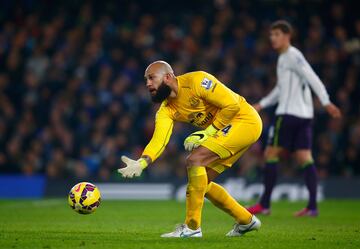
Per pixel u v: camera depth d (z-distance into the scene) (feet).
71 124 208.03
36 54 232.32
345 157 202.49
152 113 214.28
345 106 215.92
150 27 244.01
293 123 123.24
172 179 185.06
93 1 253.65
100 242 75.10
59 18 244.83
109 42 236.63
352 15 252.21
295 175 200.85
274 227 99.45
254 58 230.48
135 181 184.24
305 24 249.75
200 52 233.14
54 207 144.77
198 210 77.66
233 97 78.64
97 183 184.34
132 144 203.92
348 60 233.76
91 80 226.38
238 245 72.84
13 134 207.92
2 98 213.46
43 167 198.90
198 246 71.05
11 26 242.17
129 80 223.51
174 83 79.25
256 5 255.70
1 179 184.96
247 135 79.66
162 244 72.64
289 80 123.54
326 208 150.20
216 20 247.50
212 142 78.33
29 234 85.30
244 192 184.34
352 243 77.30
